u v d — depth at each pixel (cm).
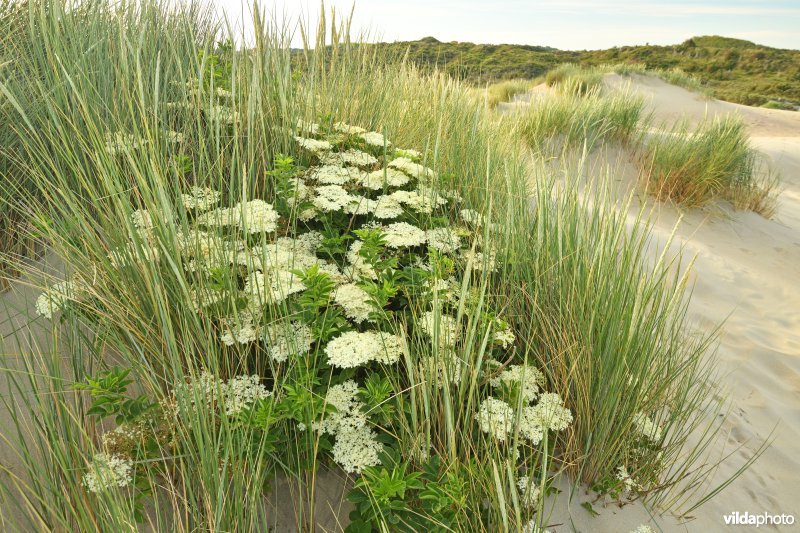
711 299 468
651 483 230
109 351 214
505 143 469
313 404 176
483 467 180
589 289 237
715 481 258
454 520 164
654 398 240
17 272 242
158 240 202
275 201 270
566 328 232
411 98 481
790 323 447
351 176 300
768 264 568
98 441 183
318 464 196
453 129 421
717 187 683
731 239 611
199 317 206
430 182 312
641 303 226
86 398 191
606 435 216
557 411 209
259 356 213
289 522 186
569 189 284
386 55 514
